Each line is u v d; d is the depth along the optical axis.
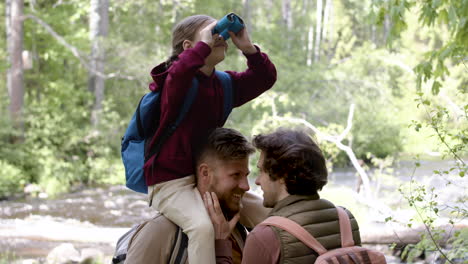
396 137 16.81
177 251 2.43
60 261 7.16
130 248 2.49
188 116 2.48
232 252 2.61
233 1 22.42
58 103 17.00
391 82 18.45
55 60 17.27
